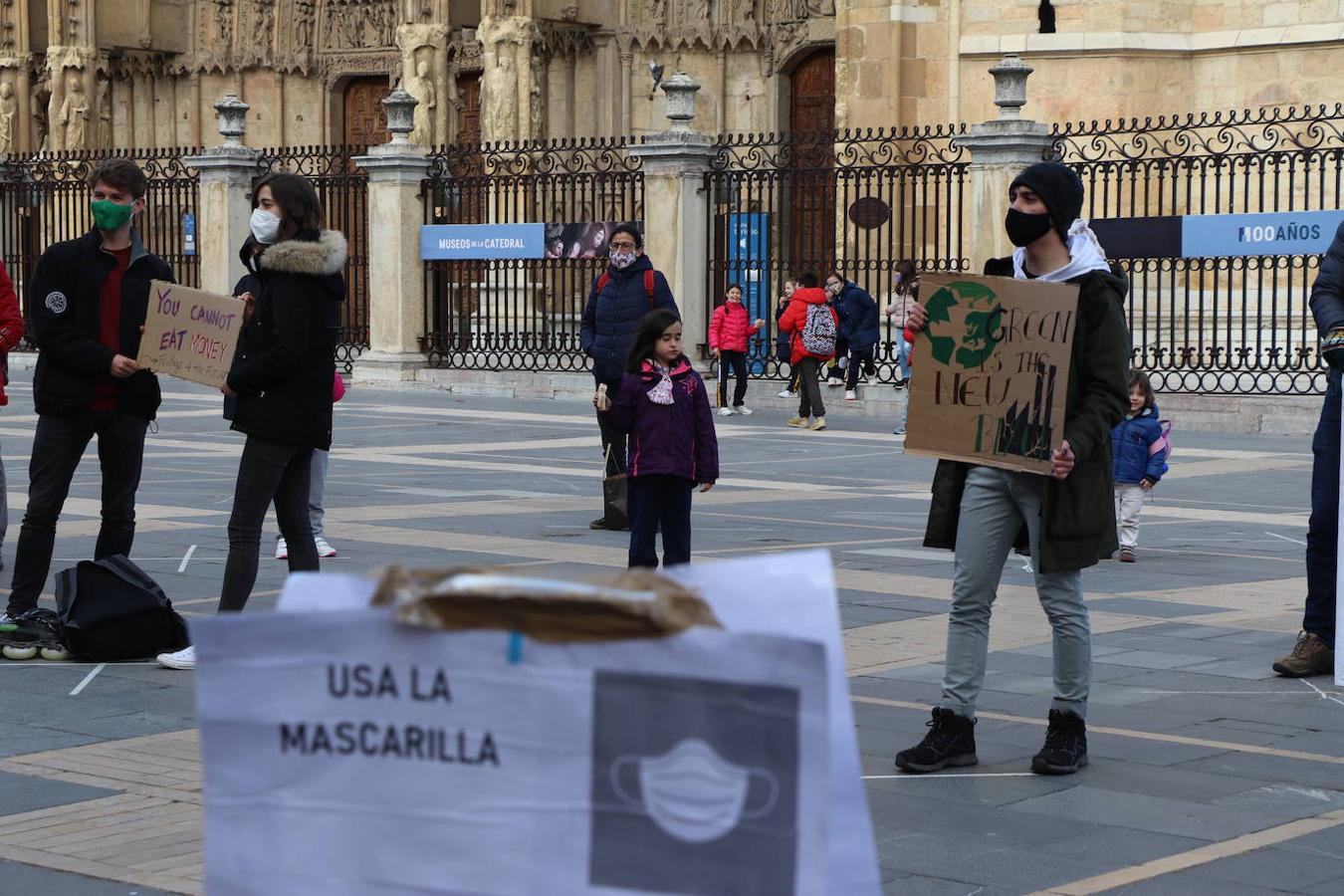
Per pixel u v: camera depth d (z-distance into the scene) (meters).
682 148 27.05
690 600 2.37
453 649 2.38
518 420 24.02
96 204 8.38
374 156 30.27
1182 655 8.66
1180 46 29.73
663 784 2.33
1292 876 5.28
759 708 2.29
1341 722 7.32
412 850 2.41
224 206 31.75
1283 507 15.07
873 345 26.03
